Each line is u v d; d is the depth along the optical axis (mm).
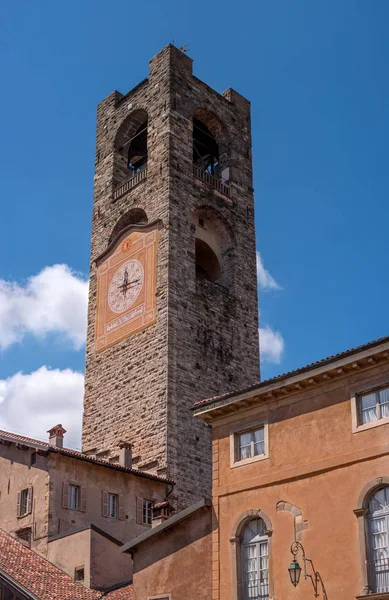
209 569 31781
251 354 58250
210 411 33344
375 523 27438
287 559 29250
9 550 41188
